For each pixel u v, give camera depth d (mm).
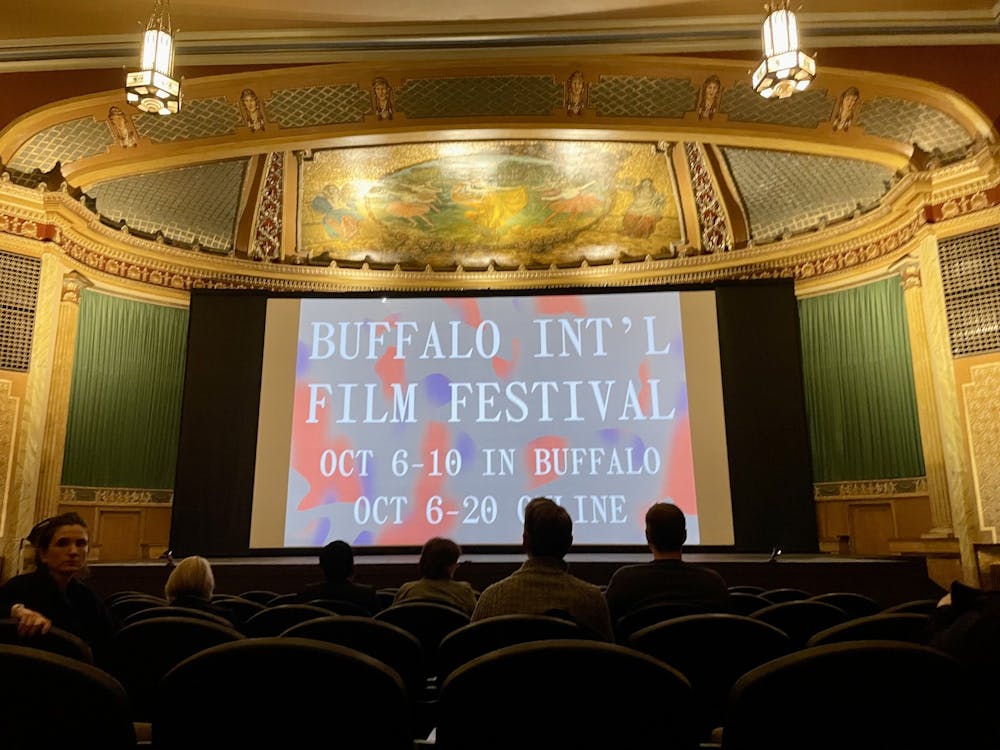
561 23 7934
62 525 2994
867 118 8391
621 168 10938
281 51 8086
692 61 7965
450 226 11586
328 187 11086
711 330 8578
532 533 2789
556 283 11484
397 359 8633
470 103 8586
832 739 1194
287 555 8086
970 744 1196
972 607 1755
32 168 8594
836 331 9977
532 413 8508
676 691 1198
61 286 8836
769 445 8250
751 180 10578
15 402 8016
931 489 8266
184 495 8133
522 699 1194
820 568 6660
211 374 8453
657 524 3254
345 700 1211
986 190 7988
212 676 1212
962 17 7777
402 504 8273
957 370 7953
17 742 1162
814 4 7746
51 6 7652
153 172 9781
